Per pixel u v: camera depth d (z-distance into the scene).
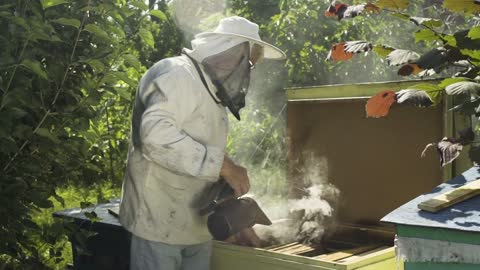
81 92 2.09
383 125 2.40
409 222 1.37
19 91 1.83
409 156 2.34
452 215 1.37
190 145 1.80
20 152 1.94
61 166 2.17
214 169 1.82
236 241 2.13
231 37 1.90
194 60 1.92
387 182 2.42
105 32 2.00
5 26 1.90
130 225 1.97
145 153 1.84
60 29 2.05
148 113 1.82
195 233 1.98
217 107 1.96
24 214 2.02
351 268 1.72
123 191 2.04
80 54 2.10
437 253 1.34
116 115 3.13
